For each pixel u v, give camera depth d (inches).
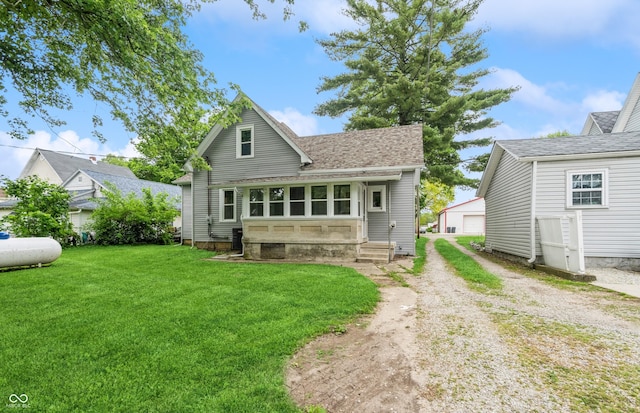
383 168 455.5
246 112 538.9
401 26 771.4
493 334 148.3
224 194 555.8
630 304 198.4
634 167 334.3
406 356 127.0
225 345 137.6
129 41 231.1
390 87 720.3
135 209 669.3
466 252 560.7
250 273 309.6
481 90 789.9
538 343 136.9
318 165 494.0
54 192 593.6
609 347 131.7
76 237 651.5
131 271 329.4
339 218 404.2
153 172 1373.0
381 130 565.0
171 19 276.4
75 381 110.0
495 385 103.0
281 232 427.8
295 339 144.2
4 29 240.8
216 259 430.0
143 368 118.6
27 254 340.5
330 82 856.3
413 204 460.8
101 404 96.4
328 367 119.6
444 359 123.1
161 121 310.7
